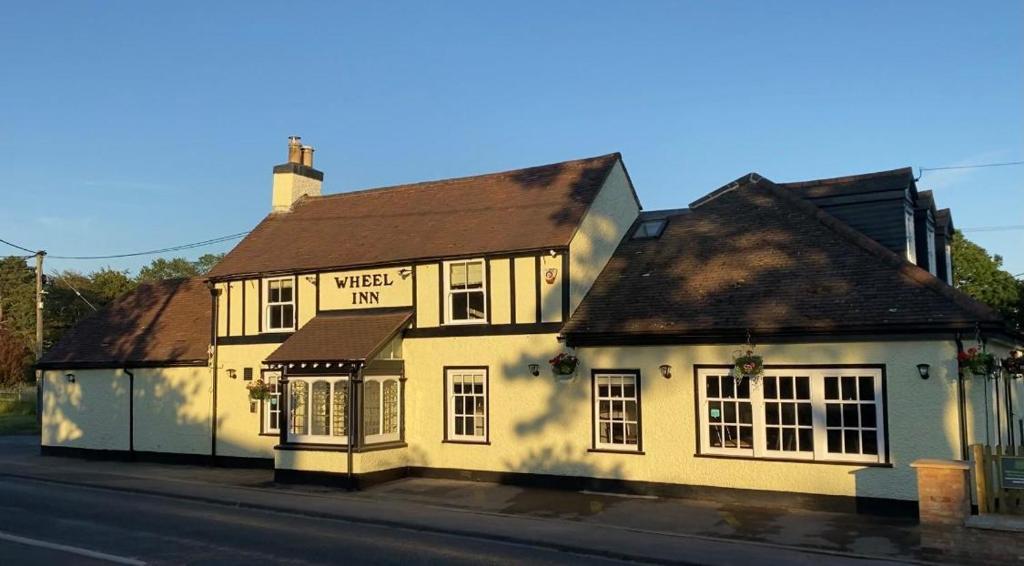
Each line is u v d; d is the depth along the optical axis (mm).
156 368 24156
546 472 17844
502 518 14594
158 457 23906
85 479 20078
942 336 13867
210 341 23391
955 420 13672
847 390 14742
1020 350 16703
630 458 16844
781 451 15289
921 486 11531
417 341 19781
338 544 12164
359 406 18453
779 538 12617
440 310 19531
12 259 72750
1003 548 10898
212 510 15641
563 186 20625
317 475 18734
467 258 19172
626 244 20641
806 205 18453
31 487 19047
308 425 19156
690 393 16266
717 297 16781
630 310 17562
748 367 14922
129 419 24562
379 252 20781
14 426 35875
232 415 22703
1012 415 17234
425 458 19453
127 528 13430
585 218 19062
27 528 13375
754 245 18125
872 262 15977
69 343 26859
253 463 22219
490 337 18797
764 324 15312
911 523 13594
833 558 11336
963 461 12031
